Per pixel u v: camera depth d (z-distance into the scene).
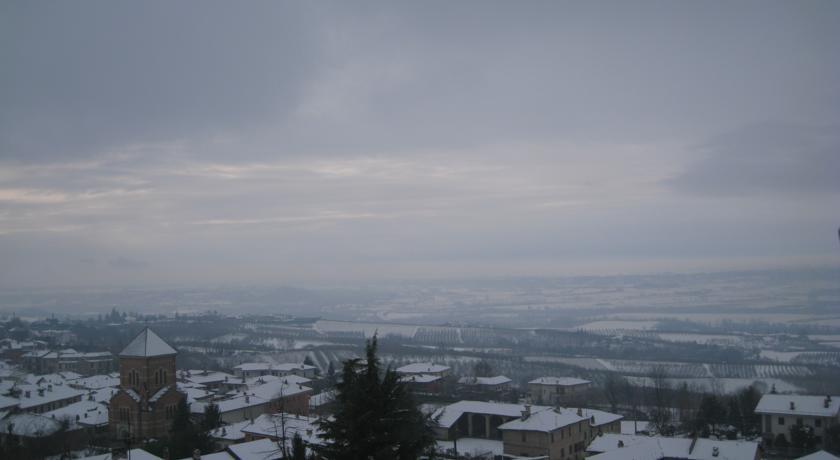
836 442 113.88
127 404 136.50
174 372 145.88
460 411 132.38
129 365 141.38
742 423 134.75
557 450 114.00
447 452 107.12
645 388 192.62
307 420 110.69
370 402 35.69
